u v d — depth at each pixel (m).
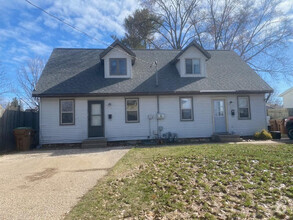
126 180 4.89
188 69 13.16
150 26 25.94
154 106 12.01
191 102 12.30
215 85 12.40
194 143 11.17
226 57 15.57
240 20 24.25
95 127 11.53
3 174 5.88
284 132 12.34
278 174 4.89
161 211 3.40
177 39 26.80
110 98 11.71
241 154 6.91
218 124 12.42
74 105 11.39
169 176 5.05
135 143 11.62
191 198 3.85
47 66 12.80
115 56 12.43
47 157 8.17
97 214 3.34
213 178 4.81
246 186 4.29
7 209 3.64
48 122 11.11
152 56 14.87
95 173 5.74
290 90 27.80
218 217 3.18
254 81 13.05
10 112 10.59
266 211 3.33
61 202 3.89
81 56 14.08
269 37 23.11
